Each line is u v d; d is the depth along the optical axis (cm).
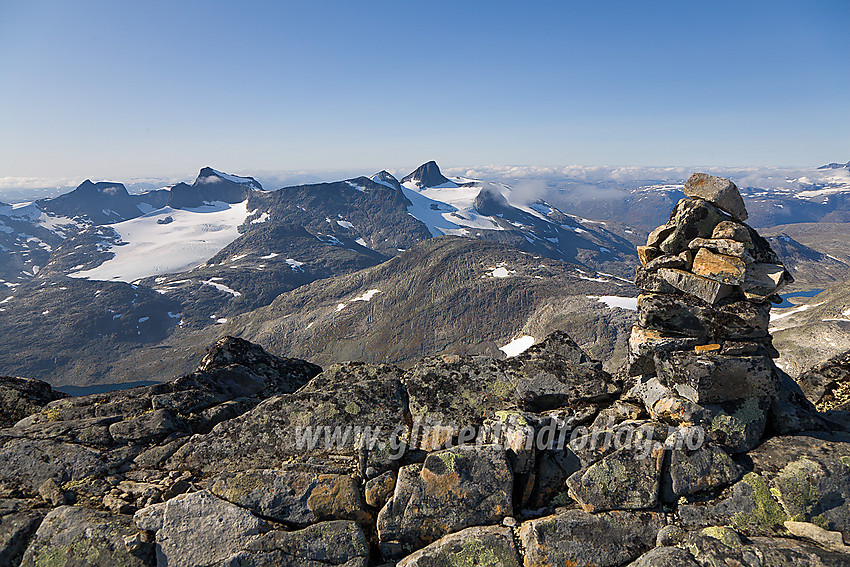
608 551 246
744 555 229
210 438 287
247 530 249
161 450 285
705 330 285
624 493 257
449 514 256
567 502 262
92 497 265
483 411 290
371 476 268
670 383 282
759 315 278
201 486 263
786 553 228
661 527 250
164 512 252
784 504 249
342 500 260
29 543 249
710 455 264
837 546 234
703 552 233
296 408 291
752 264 280
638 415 284
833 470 251
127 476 275
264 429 287
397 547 254
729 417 272
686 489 259
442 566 242
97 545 245
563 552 245
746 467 264
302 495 259
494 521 256
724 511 252
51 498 265
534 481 267
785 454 263
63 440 291
